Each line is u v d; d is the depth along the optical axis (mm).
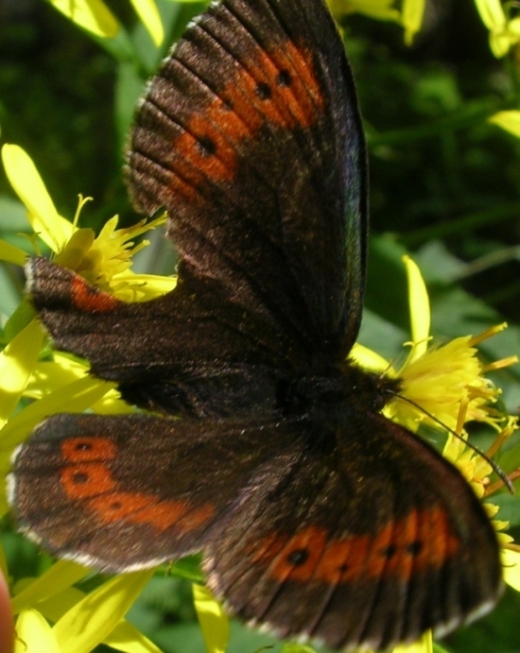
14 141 205
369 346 202
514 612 253
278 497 149
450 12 541
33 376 170
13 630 141
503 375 206
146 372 154
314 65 155
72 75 459
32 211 175
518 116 216
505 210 219
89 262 170
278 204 157
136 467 148
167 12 211
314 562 143
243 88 154
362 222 158
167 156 154
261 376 156
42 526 143
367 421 152
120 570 143
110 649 174
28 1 514
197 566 166
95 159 395
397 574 141
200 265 157
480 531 139
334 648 139
